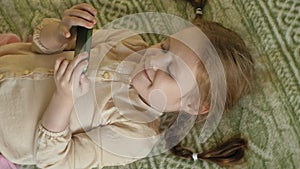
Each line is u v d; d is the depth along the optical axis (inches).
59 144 46.9
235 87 50.7
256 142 51.0
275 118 49.8
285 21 49.9
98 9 57.4
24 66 48.9
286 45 49.7
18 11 57.1
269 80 50.6
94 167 50.9
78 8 46.8
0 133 48.4
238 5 53.3
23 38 56.3
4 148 48.9
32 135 47.9
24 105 47.8
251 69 50.9
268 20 50.9
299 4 49.4
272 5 50.9
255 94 51.6
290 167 48.1
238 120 52.9
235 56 49.7
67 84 44.5
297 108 48.4
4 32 56.4
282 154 48.9
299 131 48.1
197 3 55.3
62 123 46.3
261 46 51.2
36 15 57.1
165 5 56.9
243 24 52.7
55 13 57.1
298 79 48.8
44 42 49.1
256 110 51.4
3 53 50.6
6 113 47.9
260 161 50.4
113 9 57.3
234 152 52.0
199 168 52.9
